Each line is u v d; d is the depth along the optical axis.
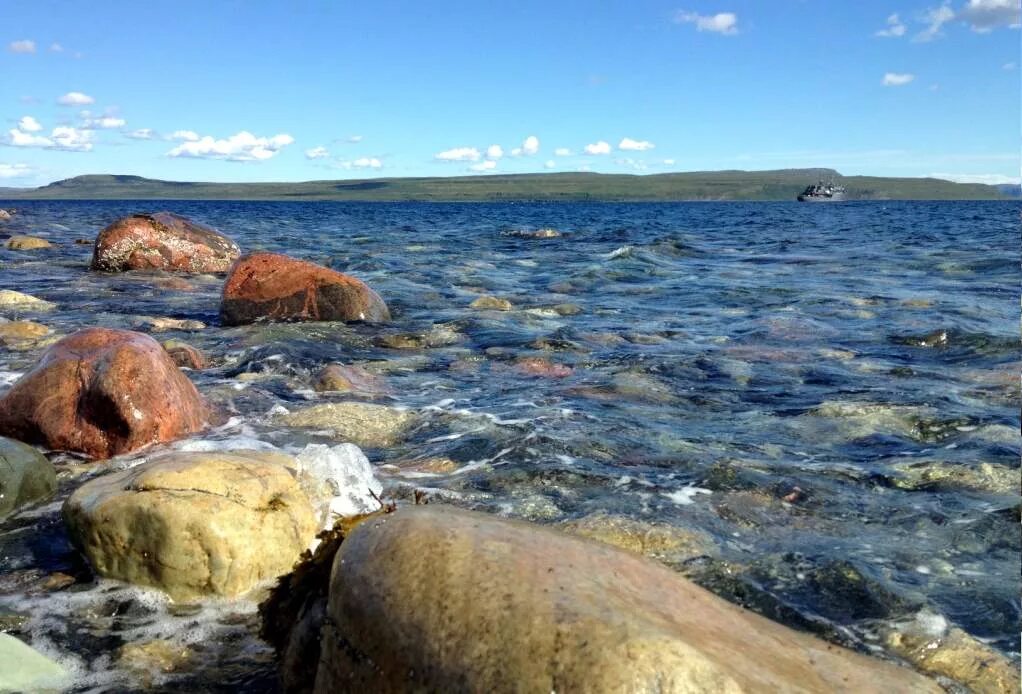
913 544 5.77
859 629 4.67
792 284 20.58
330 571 4.03
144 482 5.29
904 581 5.22
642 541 5.67
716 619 3.51
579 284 21.09
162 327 14.58
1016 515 6.20
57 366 8.10
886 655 4.42
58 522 6.19
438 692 2.98
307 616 3.90
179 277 22.14
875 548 5.70
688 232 47.25
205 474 5.37
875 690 3.38
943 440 8.01
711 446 7.87
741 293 19.11
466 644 3.00
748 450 7.77
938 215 82.06
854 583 5.17
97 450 7.75
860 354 12.11
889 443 7.94
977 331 13.02
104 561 5.26
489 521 3.70
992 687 4.17
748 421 8.75
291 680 3.82
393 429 8.56
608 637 2.83
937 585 5.18
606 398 9.73
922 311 15.78
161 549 5.05
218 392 9.71
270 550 5.20
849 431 8.32
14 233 39.22
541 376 10.97
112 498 5.26
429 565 3.29
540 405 9.44
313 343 12.84
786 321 14.71
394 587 3.29
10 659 4.25
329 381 10.16
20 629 4.67
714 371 11.02
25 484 6.56
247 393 9.83
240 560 5.05
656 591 3.50
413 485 6.88
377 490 6.59
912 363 11.51
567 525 5.92
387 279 21.73
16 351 11.92
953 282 20.50
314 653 3.74
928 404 9.15
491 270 25.02
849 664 3.66
